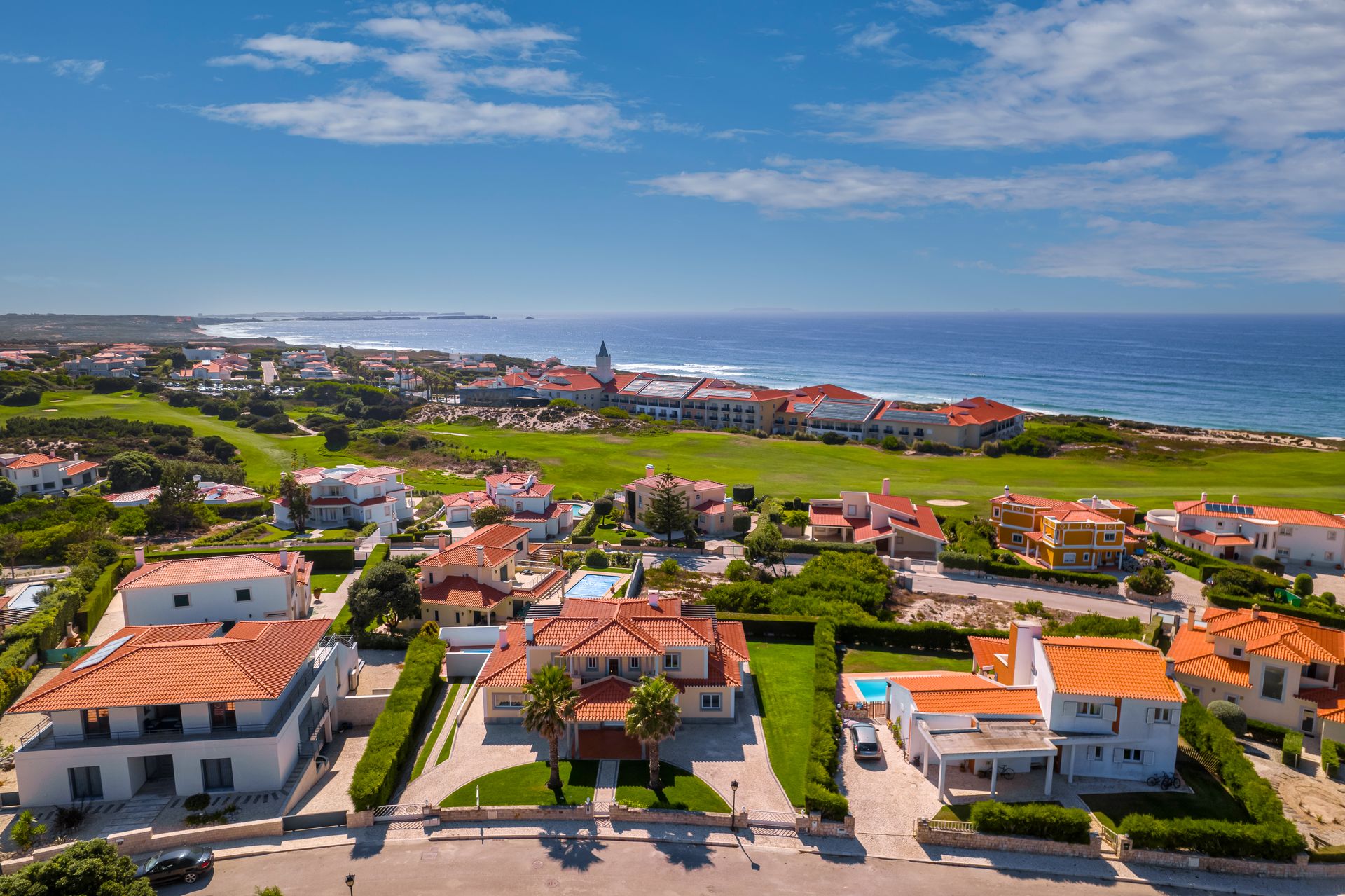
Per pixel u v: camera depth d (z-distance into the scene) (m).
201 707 46.84
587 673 53.91
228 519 122.38
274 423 194.88
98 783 46.06
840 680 61.69
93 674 47.75
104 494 129.75
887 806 45.22
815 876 39.53
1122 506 113.81
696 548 102.38
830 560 90.56
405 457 166.50
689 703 54.28
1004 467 158.62
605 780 47.41
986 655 60.75
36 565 94.12
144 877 36.69
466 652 63.84
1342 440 190.50
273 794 46.69
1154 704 46.75
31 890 32.84
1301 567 96.56
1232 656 58.59
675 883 38.78
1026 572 90.75
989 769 48.75
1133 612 81.00
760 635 70.38
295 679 52.34
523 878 39.00
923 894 38.41
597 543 104.94
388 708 52.31
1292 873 40.34
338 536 108.69
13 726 53.59
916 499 129.12
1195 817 44.31
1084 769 48.25
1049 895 38.66
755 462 161.12
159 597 69.31
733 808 44.28
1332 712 52.69
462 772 48.41
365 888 38.16
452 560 78.56
